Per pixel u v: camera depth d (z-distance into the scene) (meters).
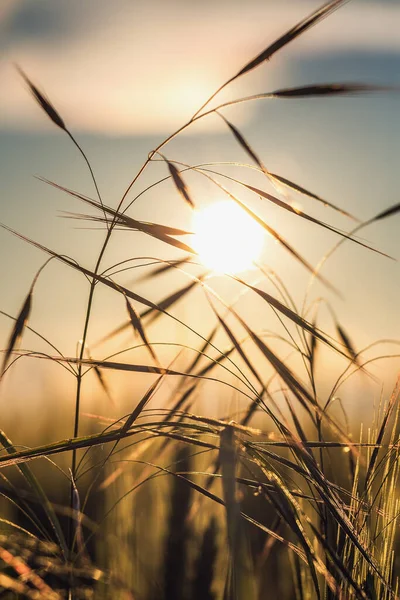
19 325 0.39
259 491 0.38
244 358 0.38
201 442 0.38
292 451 0.40
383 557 0.42
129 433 0.39
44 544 0.38
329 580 0.38
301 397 0.37
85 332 0.40
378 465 0.43
